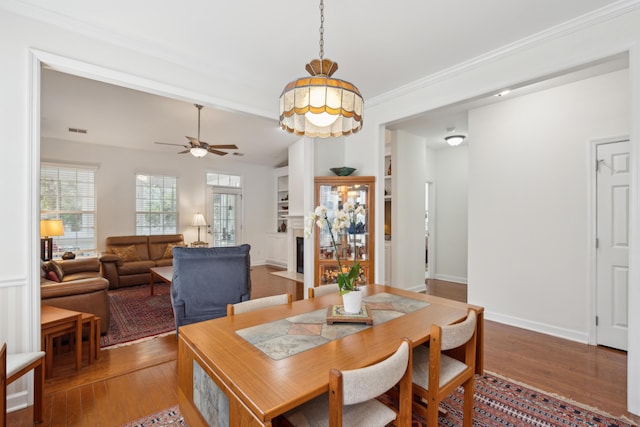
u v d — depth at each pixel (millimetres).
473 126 4031
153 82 2576
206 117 4738
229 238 7898
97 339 2760
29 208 2029
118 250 5848
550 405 2096
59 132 5301
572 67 2223
